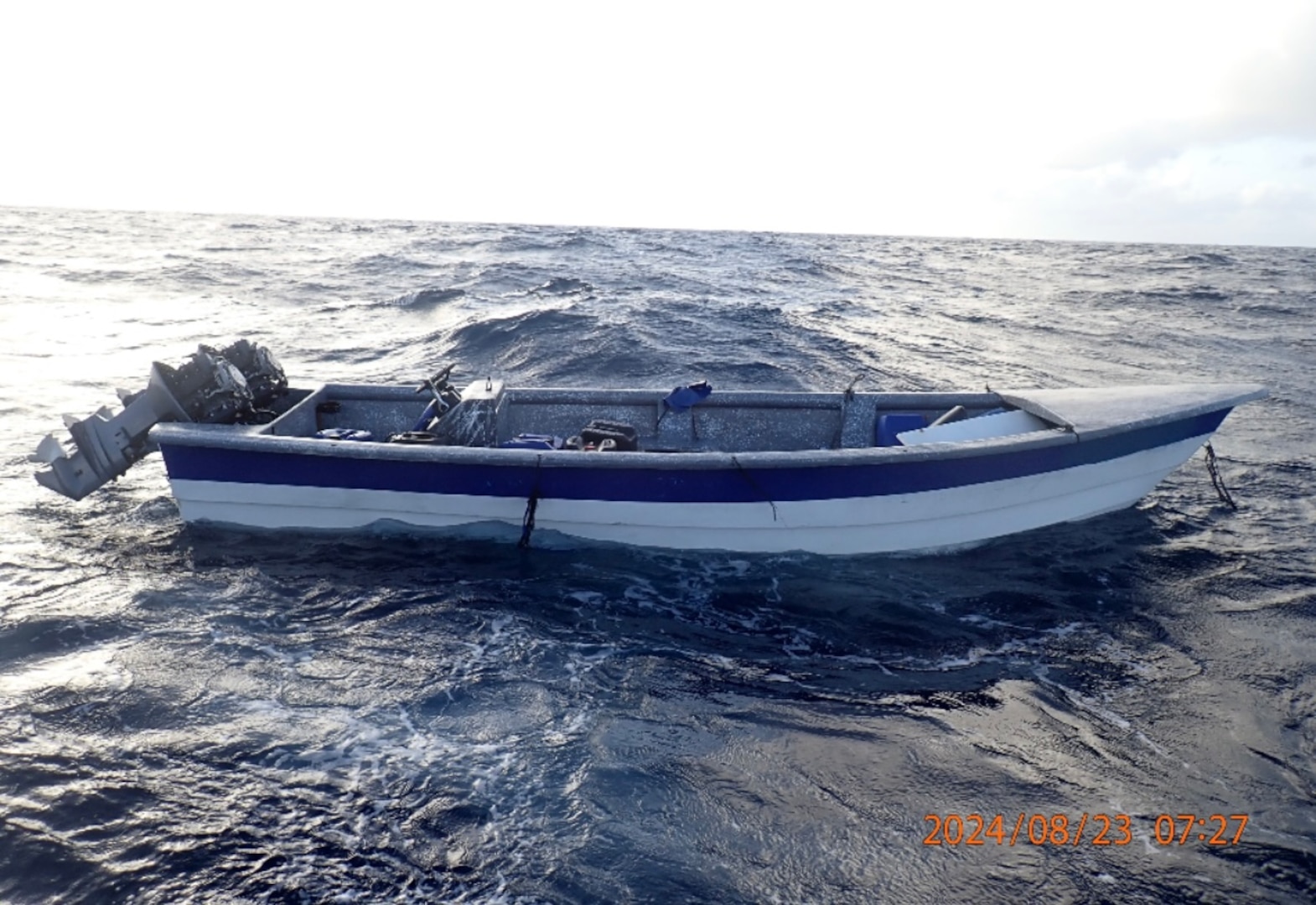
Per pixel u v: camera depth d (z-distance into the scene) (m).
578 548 6.34
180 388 6.36
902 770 4.03
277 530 6.45
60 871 3.24
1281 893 3.34
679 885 3.29
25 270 23.23
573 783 3.85
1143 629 5.59
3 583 5.63
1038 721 4.48
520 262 28.17
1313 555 6.91
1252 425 11.29
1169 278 32.28
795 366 13.62
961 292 25.61
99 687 4.47
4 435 8.98
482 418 6.70
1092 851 3.54
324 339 15.20
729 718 4.41
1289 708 4.70
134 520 6.77
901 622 5.60
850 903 3.23
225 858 3.33
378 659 4.86
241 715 4.28
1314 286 30.05
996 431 6.88
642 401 7.61
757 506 6.14
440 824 3.57
